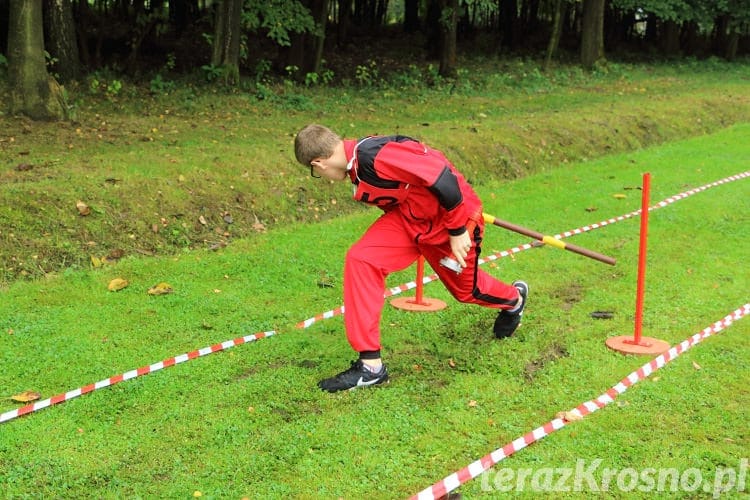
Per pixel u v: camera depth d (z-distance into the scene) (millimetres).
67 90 11445
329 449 3457
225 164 7785
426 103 13664
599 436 3523
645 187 4367
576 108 12914
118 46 15391
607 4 23656
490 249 6637
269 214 7363
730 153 11070
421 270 5242
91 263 5961
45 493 3127
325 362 4414
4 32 13562
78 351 4496
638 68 20625
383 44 20859
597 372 4207
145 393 3998
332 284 5770
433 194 3688
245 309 5223
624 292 5574
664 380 4082
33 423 3695
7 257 5699
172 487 3162
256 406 3877
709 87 17016
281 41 13703
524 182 9305
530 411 3799
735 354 4426
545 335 4785
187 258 6195
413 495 3088
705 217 7617
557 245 4156
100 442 3531
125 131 9438
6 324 4824
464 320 5043
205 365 4352
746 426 3594
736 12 22328
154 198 6809
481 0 17422
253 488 3160
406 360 4438
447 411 3799
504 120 11227
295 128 10453
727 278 5863
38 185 6477
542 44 23344
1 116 9367
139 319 4996
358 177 3748
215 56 13180
